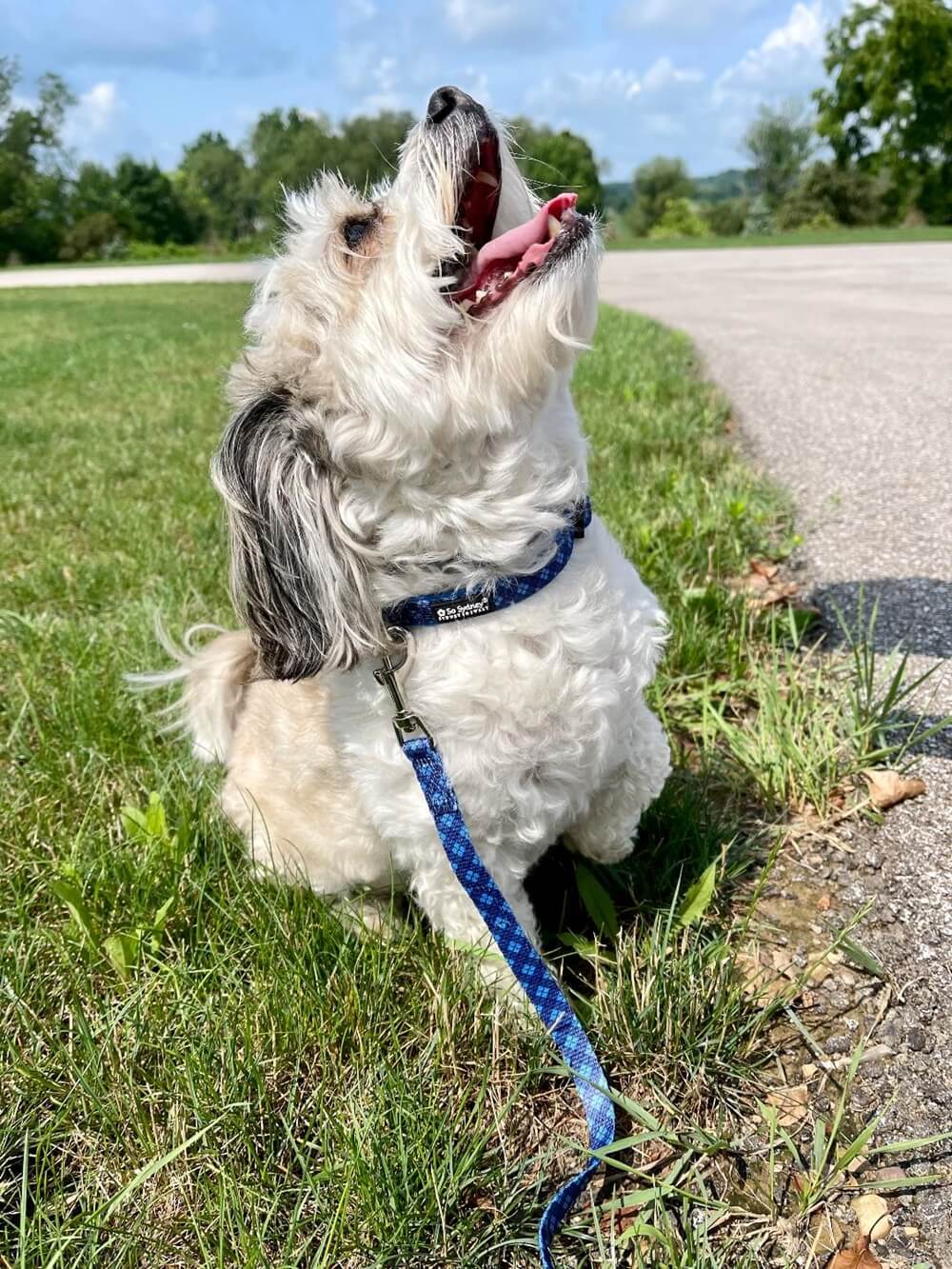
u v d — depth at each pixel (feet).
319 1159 1.90
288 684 2.54
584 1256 1.75
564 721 2.03
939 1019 2.00
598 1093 1.87
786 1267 1.65
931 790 2.61
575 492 2.12
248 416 2.21
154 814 2.54
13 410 9.21
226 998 2.13
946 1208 1.70
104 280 36.29
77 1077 1.98
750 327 10.59
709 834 2.52
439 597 2.04
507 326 1.96
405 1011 2.14
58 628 3.79
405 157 2.22
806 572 3.88
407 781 2.09
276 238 2.60
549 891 2.61
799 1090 1.93
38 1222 1.82
